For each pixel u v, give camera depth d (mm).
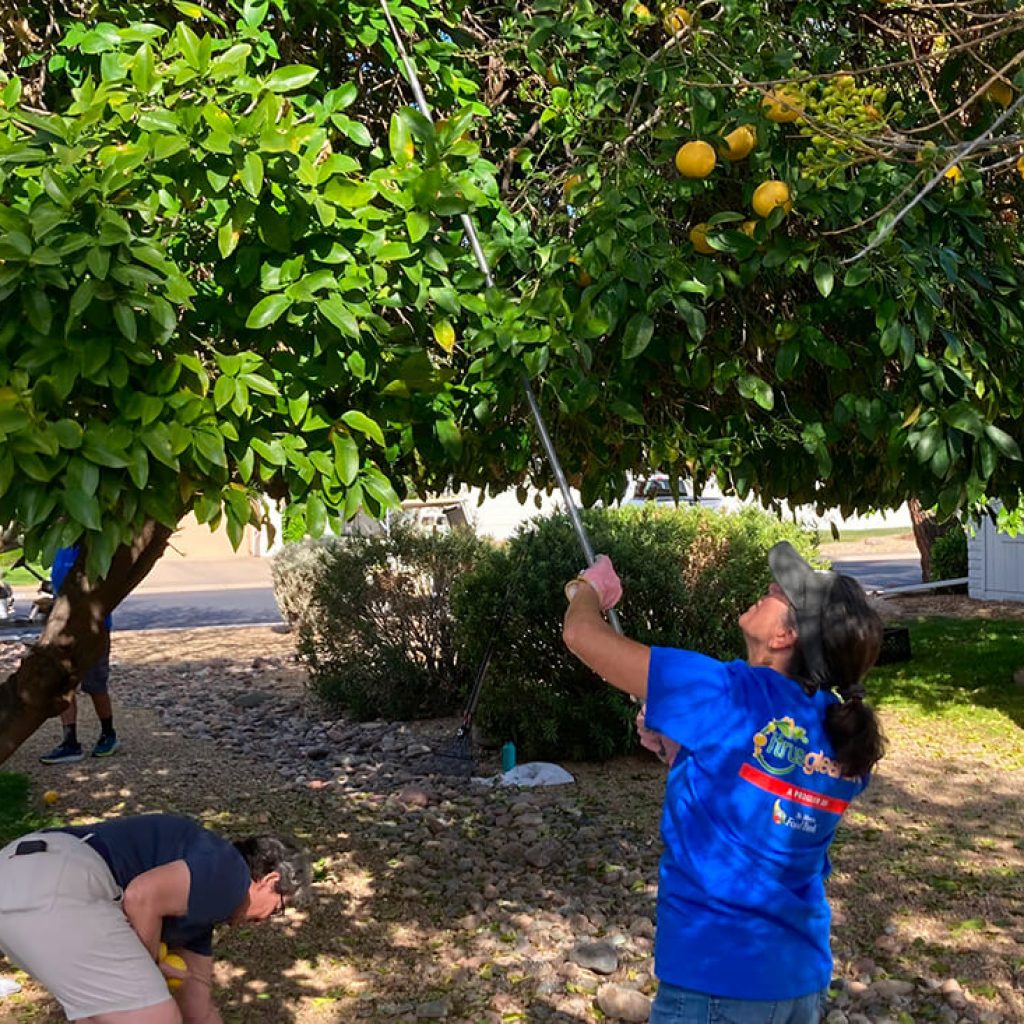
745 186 3342
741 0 3551
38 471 2482
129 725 10125
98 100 2762
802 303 3598
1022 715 9617
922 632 13641
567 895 5930
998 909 5520
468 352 3230
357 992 4785
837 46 3879
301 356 2857
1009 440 3285
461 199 2896
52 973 2902
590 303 3082
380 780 8250
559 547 8586
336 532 2879
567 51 3748
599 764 8477
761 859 2414
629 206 3172
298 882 3336
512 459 3492
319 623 10688
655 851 6590
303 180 2785
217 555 29375
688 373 3400
